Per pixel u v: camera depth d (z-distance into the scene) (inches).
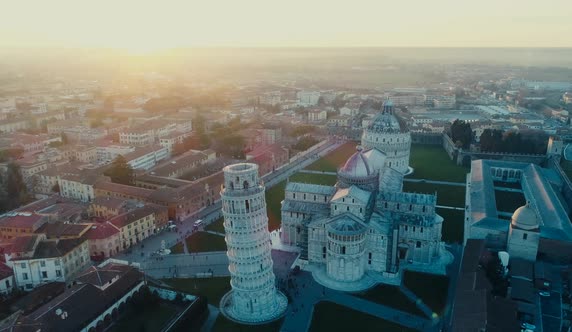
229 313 4608.8
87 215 7185.0
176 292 4808.1
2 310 4640.8
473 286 4288.9
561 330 3941.9
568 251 4995.1
